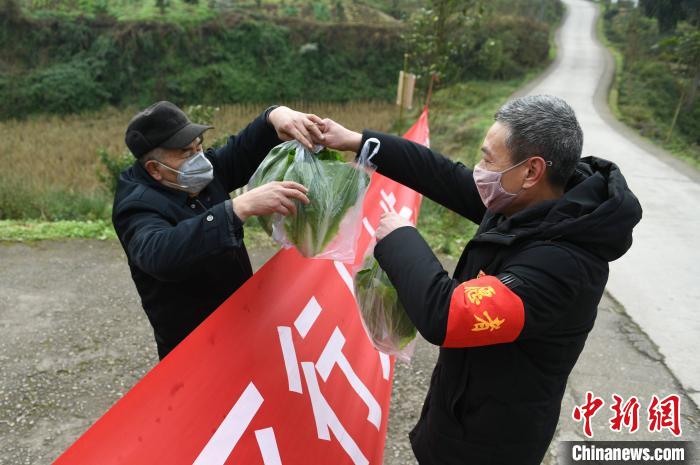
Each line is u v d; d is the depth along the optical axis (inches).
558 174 57.6
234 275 74.3
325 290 82.5
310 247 63.4
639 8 1839.3
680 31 1368.1
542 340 56.5
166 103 67.9
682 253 243.9
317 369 72.8
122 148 645.3
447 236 244.1
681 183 412.5
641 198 354.0
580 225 53.1
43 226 225.6
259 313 64.5
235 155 81.7
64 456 41.5
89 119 1028.5
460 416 62.7
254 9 1397.6
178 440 50.0
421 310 52.9
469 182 76.6
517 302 51.6
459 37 365.7
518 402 58.8
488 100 971.9
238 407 57.2
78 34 1103.6
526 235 55.4
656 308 184.7
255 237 225.3
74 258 197.8
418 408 124.6
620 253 56.4
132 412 46.8
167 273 56.9
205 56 1204.5
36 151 607.5
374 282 69.4
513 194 59.6
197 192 72.4
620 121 849.5
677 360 151.6
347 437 74.6
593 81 1286.9
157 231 60.3
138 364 135.0
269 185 58.2
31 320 152.6
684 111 1063.0
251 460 56.7
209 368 55.1
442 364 64.8
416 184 77.7
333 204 63.5
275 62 1272.1
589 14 2476.6
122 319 156.1
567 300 53.3
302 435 64.8
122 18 1159.0
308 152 67.0
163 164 67.6
